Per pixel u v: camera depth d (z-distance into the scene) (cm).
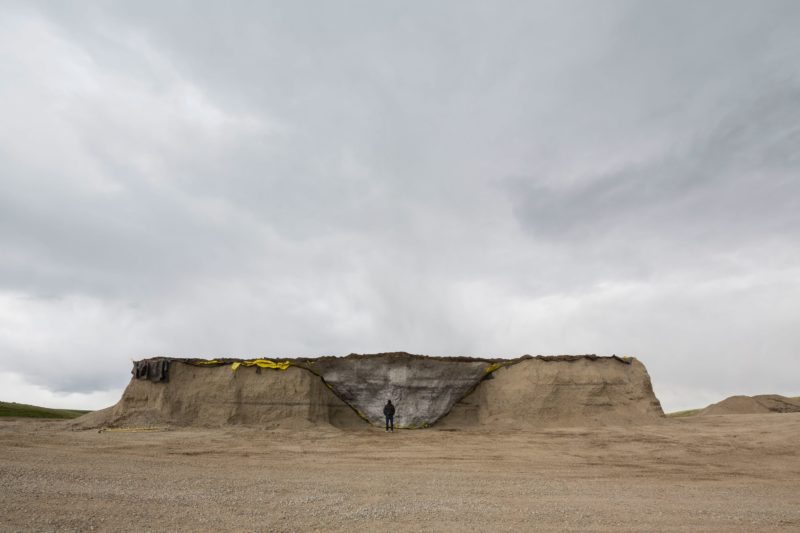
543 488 1195
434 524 782
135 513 812
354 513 850
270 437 2225
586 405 2738
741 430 2230
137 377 2736
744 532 770
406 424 2783
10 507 818
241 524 763
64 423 2608
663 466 1641
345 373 2864
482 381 2959
